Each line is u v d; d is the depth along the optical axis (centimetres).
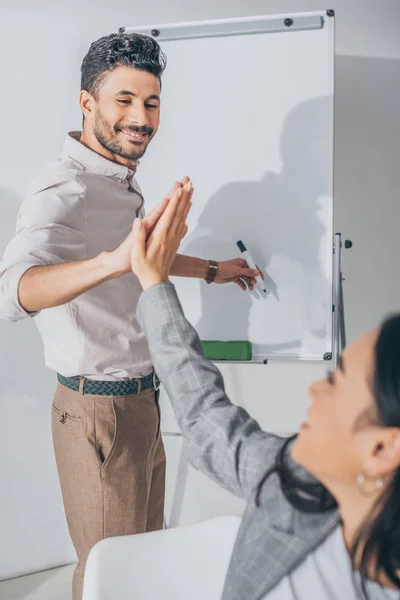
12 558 238
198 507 249
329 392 67
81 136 171
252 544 79
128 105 161
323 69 200
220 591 114
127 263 125
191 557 114
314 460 67
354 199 256
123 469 166
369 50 248
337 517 73
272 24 200
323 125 201
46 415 234
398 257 259
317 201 203
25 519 238
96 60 161
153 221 101
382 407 61
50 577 237
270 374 236
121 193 168
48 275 133
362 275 259
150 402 172
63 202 156
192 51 205
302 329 207
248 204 206
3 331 228
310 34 200
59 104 223
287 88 202
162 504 194
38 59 221
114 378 166
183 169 209
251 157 205
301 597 74
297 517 76
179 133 208
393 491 63
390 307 261
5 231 226
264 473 82
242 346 204
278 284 207
